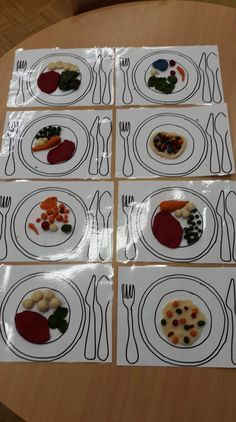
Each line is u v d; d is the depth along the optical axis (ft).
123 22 3.93
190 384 2.39
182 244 2.81
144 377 2.42
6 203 3.03
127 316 2.58
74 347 2.51
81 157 3.22
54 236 2.88
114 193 3.03
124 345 2.50
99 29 3.90
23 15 7.12
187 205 2.92
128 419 2.31
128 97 3.49
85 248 2.82
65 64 3.68
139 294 2.64
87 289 2.67
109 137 3.30
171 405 2.34
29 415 2.34
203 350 2.47
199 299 2.62
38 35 3.92
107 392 2.38
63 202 3.01
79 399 2.37
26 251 2.83
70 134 3.33
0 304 2.65
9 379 2.44
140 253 2.78
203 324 2.53
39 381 2.43
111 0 4.26
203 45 3.75
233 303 2.60
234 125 3.29
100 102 3.49
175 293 2.64
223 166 3.11
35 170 3.18
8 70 3.72
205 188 3.02
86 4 4.21
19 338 2.55
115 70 3.65
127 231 2.87
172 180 3.07
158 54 3.71
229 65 3.62
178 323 2.54
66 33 3.90
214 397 2.35
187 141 3.23
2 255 2.83
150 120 3.35
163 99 3.46
